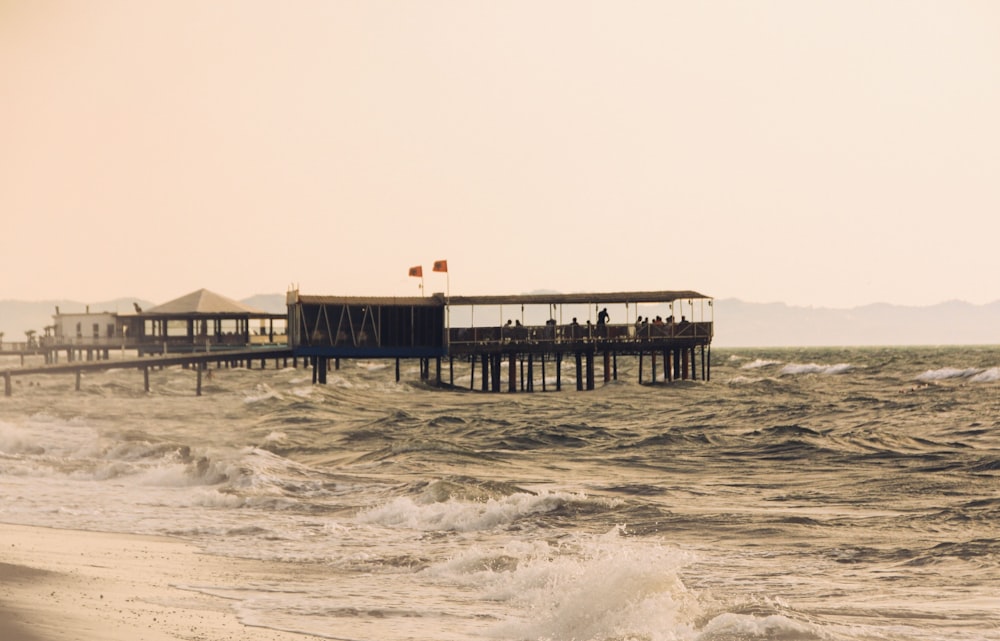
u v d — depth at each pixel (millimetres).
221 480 67125
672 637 31531
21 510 56656
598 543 47875
